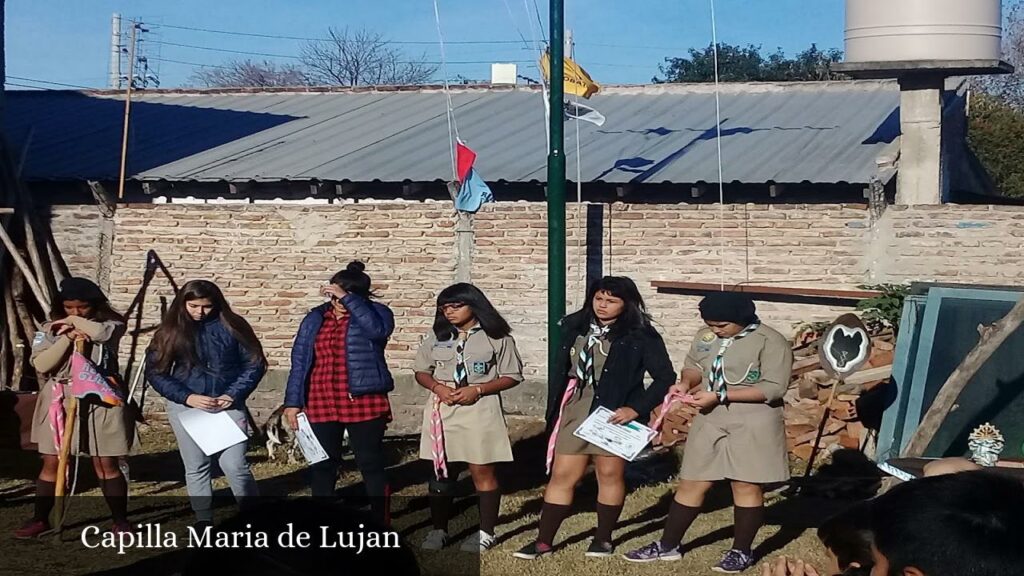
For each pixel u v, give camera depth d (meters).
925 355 9.47
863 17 11.91
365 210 13.17
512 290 12.88
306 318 8.16
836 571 3.30
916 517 2.62
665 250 12.50
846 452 10.41
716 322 7.39
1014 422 9.17
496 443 7.70
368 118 16.81
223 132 16.38
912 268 11.81
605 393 7.45
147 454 11.40
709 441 7.47
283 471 10.56
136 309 13.41
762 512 7.52
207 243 13.42
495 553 7.68
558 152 9.73
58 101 18.91
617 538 8.24
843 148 13.20
